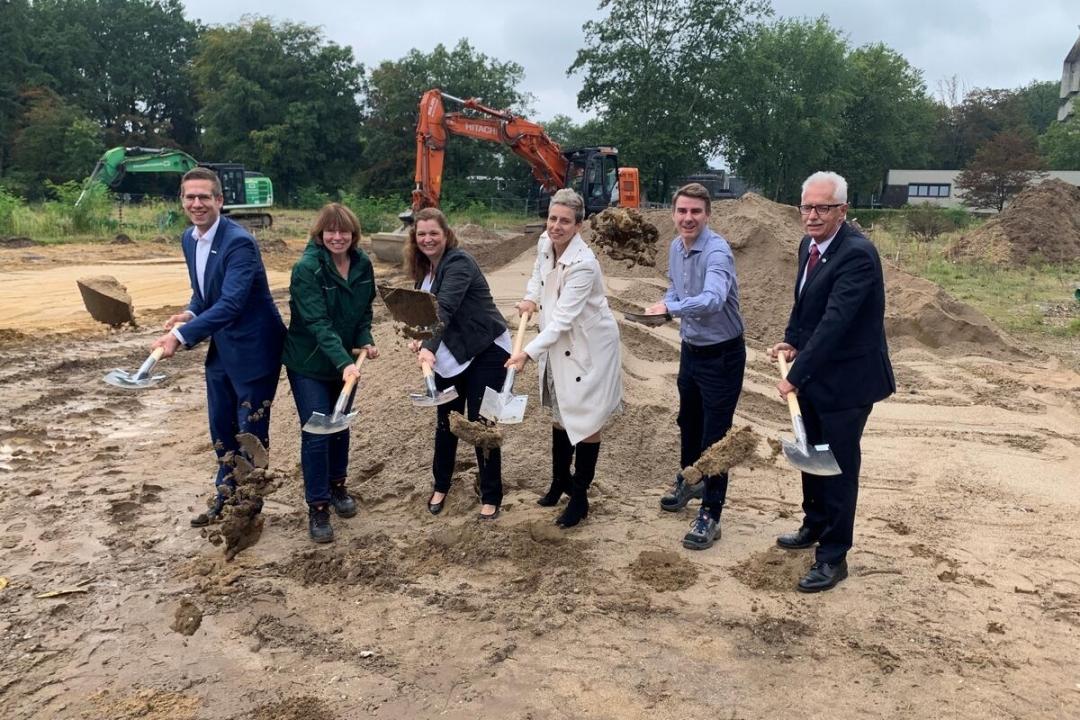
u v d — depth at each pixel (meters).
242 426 4.64
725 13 48.28
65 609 3.96
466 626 3.79
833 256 3.97
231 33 59.94
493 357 4.82
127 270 19.22
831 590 4.15
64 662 3.52
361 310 4.82
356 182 60.75
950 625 3.84
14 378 8.90
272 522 4.98
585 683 3.35
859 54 65.50
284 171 60.31
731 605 3.97
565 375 4.54
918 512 5.33
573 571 4.27
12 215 26.41
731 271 4.44
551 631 3.73
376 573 4.25
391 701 3.24
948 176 68.31
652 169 49.88
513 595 4.06
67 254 22.20
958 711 3.19
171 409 7.91
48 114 54.53
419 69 60.34
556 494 5.06
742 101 51.25
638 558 4.42
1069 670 3.48
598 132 51.28
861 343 3.96
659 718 3.14
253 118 61.09
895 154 69.12
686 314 4.18
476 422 4.46
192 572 4.32
